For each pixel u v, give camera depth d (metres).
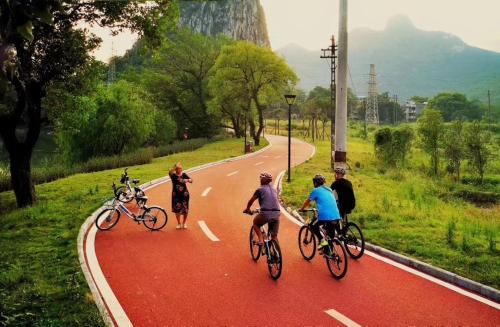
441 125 28.62
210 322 5.77
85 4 14.38
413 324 5.66
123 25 15.55
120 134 35.97
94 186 18.78
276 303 6.40
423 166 30.89
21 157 15.07
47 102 16.69
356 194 16.72
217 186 19.45
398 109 167.75
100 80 18.30
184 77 67.31
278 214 7.54
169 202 15.30
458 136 27.36
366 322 5.74
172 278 7.50
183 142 51.22
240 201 15.66
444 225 11.24
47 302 6.29
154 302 6.44
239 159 33.94
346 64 11.70
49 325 5.53
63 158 36.34
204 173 24.48
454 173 27.98
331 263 7.60
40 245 9.41
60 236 10.11
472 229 10.77
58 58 14.37
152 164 29.19
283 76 50.25
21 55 13.06
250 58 49.22
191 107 66.75
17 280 7.16
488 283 6.87
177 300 6.52
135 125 36.94
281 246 9.61
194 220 12.36
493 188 23.77
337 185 8.69
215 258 8.68
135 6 15.37
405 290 6.84
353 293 6.75
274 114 126.88
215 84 51.75
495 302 6.34
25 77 13.46
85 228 11.01
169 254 8.96
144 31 16.02
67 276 7.28
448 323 5.68
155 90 65.69
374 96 123.81
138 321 5.79
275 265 7.46
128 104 36.88
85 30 15.08
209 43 69.06
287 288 7.00
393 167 30.33
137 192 11.52
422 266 7.81
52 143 72.19
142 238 10.27
